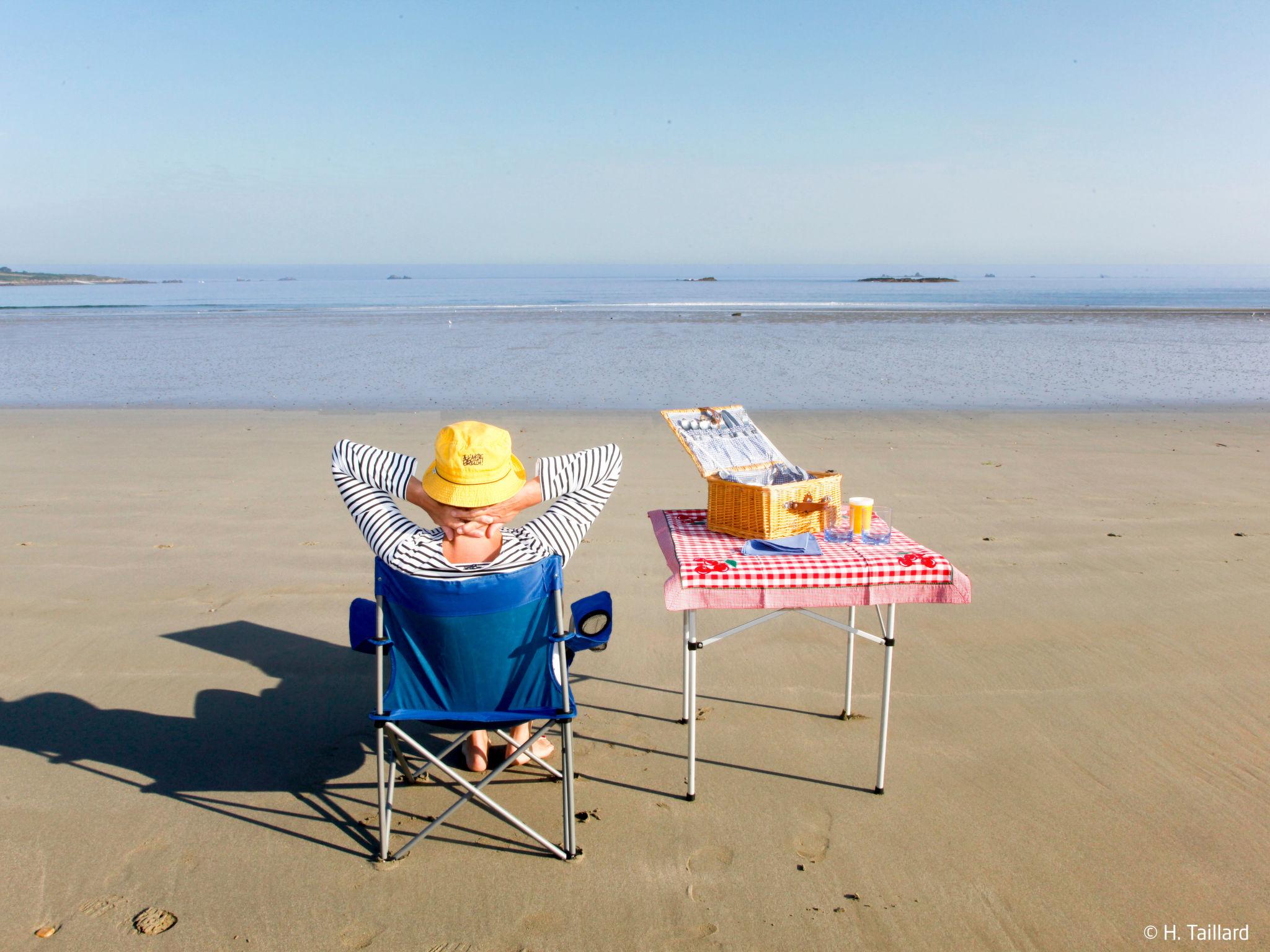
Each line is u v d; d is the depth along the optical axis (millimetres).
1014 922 2580
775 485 3436
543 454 9539
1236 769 3387
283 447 9766
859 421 11570
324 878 2783
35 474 8375
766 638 4672
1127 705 3900
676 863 2871
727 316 32219
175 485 7938
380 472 2957
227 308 37531
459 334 24688
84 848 2902
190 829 3025
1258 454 9250
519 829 2949
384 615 2807
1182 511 7008
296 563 5812
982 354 19938
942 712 3871
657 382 15562
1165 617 4852
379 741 2811
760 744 3631
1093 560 5801
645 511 7039
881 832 3023
